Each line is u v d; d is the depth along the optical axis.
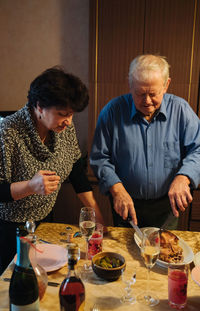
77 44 3.23
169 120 1.80
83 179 1.78
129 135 1.81
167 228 1.83
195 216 2.83
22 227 0.95
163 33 2.61
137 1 2.58
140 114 1.77
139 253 1.40
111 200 1.89
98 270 1.18
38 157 1.54
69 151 1.68
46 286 1.06
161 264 1.29
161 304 1.08
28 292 0.92
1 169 1.47
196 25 2.57
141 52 2.66
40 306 1.05
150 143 1.80
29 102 1.42
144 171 1.82
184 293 1.05
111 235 1.56
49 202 1.64
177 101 1.82
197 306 1.07
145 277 1.23
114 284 1.18
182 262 1.29
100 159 1.85
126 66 2.70
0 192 1.39
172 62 2.65
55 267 1.22
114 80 2.73
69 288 0.93
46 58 3.30
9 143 1.46
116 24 2.63
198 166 1.71
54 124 1.35
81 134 3.35
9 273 1.23
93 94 2.78
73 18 3.19
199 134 1.81
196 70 2.64
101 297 1.10
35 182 1.33
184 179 1.64
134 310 1.04
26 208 1.57
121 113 1.83
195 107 2.71
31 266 0.95
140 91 1.58
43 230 1.58
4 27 3.28
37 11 3.21
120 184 1.71
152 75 1.55
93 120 2.83
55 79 1.24
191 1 2.54
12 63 3.35
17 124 1.48
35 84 1.28
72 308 0.93
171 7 2.56
